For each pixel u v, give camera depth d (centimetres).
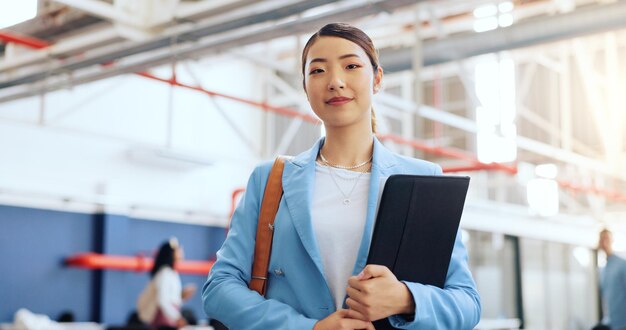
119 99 998
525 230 945
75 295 942
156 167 1040
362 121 140
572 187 944
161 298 607
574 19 517
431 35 819
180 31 524
